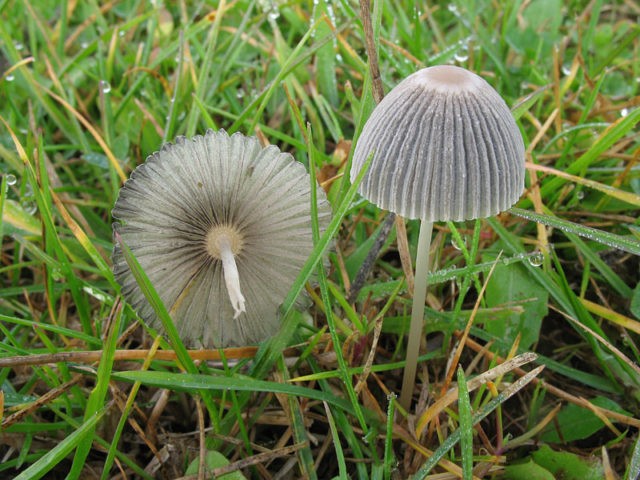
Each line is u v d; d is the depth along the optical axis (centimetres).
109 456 8
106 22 15
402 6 15
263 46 14
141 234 7
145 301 8
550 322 10
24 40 15
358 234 11
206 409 9
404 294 10
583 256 11
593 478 8
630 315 10
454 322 9
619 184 11
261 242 8
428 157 6
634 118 10
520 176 7
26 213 10
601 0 14
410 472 8
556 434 9
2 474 8
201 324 8
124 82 13
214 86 13
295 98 13
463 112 6
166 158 7
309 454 8
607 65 13
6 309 10
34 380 9
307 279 8
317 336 9
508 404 9
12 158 11
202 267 8
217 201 7
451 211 6
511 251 10
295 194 8
